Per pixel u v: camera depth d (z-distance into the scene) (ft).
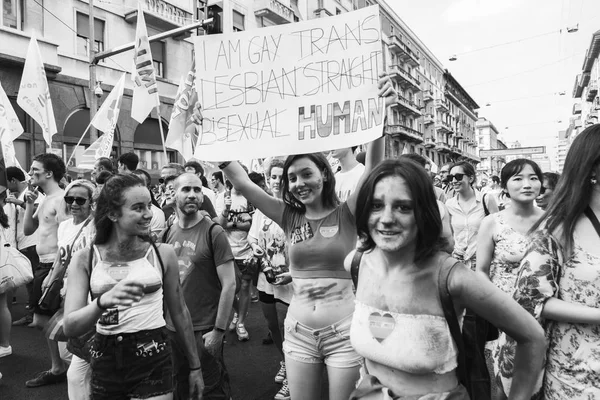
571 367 5.83
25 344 17.01
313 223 8.38
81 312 6.52
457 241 15.67
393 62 137.39
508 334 4.98
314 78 9.20
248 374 14.16
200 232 10.52
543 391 6.20
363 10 8.84
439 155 197.26
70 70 53.93
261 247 13.71
